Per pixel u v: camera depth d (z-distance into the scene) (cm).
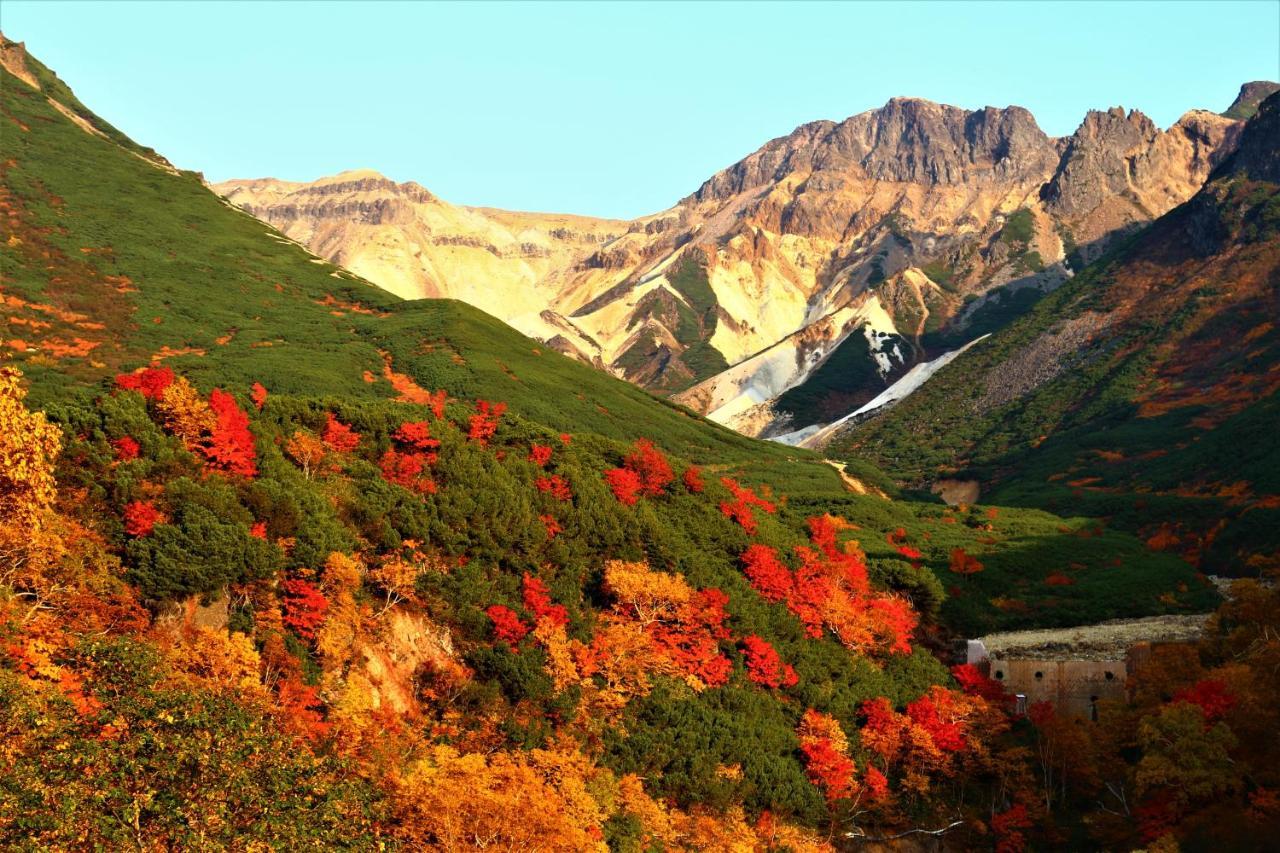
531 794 4981
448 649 6156
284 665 5244
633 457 9262
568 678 6206
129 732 3894
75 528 5250
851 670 7762
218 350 14938
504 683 6084
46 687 3947
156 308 16238
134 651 4341
